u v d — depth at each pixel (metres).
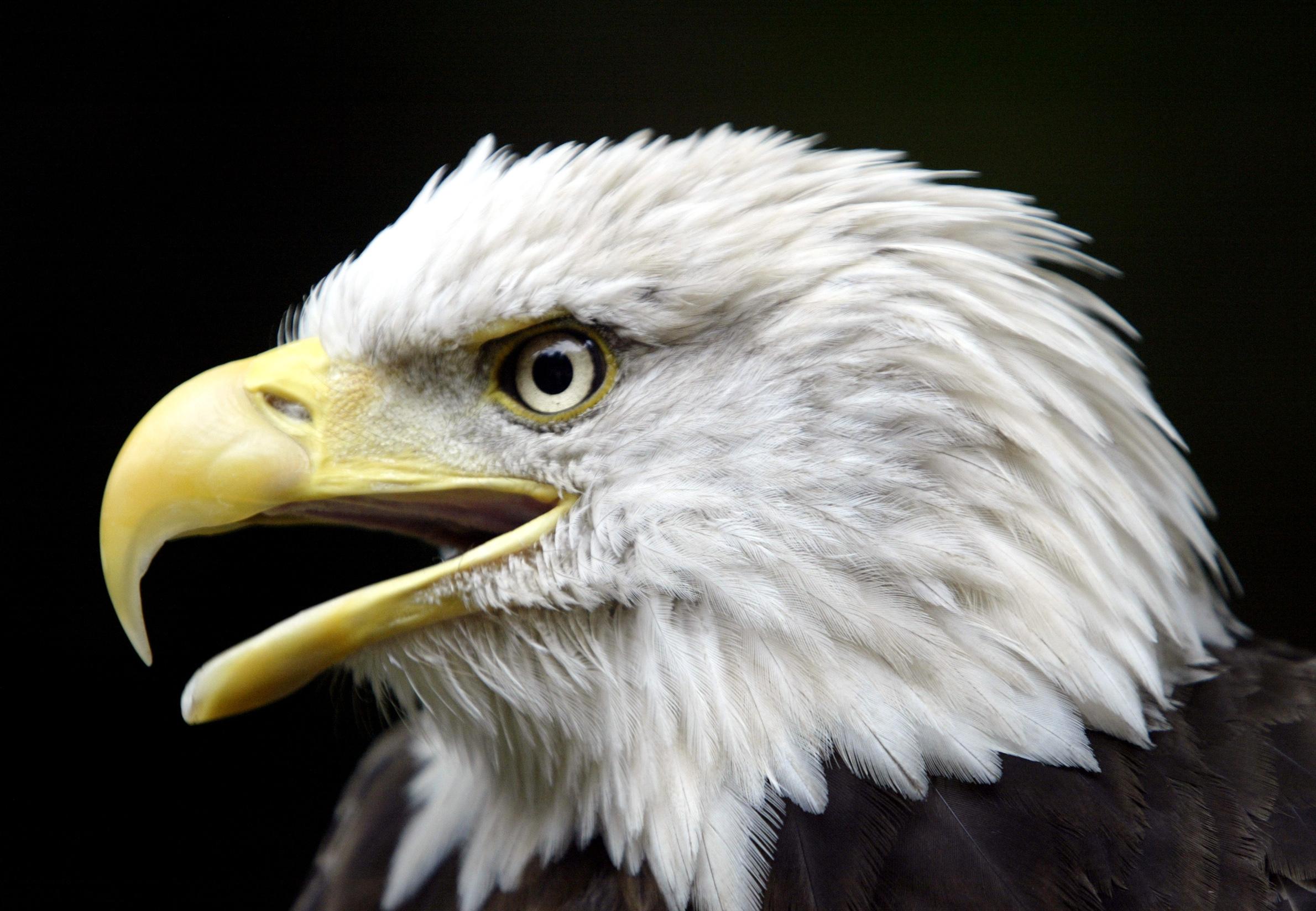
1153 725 2.57
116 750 3.26
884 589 2.55
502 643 2.57
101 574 3.23
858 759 2.55
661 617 2.56
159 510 2.57
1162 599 2.57
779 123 3.26
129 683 3.23
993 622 2.56
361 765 2.67
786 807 2.56
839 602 2.55
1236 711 2.57
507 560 2.57
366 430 2.58
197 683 2.57
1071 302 2.59
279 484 2.57
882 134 3.30
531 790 2.58
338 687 2.61
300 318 2.61
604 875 2.57
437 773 2.63
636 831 2.56
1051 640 2.56
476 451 2.57
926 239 2.57
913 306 2.56
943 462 2.56
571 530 2.57
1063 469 2.56
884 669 2.55
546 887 2.58
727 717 2.55
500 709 2.58
